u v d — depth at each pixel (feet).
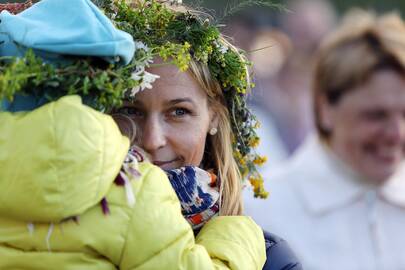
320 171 23.73
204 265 15.05
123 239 14.67
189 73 17.01
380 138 23.30
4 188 14.24
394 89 23.06
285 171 24.27
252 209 24.14
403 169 23.86
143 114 16.83
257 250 16.17
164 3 17.42
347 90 23.30
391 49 22.90
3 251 14.66
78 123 14.21
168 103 16.83
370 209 23.67
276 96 32.99
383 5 43.27
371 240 23.65
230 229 16.20
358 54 23.08
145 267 14.75
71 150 14.11
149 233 14.75
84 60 14.85
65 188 14.11
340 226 23.68
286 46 33.06
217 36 17.10
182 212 16.89
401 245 23.62
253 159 18.83
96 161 14.24
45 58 14.90
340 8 42.06
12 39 15.15
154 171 15.25
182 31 17.01
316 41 33.53
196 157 17.31
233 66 17.46
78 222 14.56
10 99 14.11
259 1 18.47
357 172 23.59
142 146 16.78
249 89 18.31
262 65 32.73
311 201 23.81
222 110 17.97
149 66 16.46
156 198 14.94
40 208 14.17
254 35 32.35
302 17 33.60
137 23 16.75
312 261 23.65
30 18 15.29
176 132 16.98
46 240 14.57
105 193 14.47
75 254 14.60
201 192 16.87
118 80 15.11
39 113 14.25
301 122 33.27
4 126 14.34
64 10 15.14
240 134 18.47
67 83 14.69
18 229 14.65
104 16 15.15
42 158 14.06
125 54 15.05
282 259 17.26
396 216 23.75
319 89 23.81
